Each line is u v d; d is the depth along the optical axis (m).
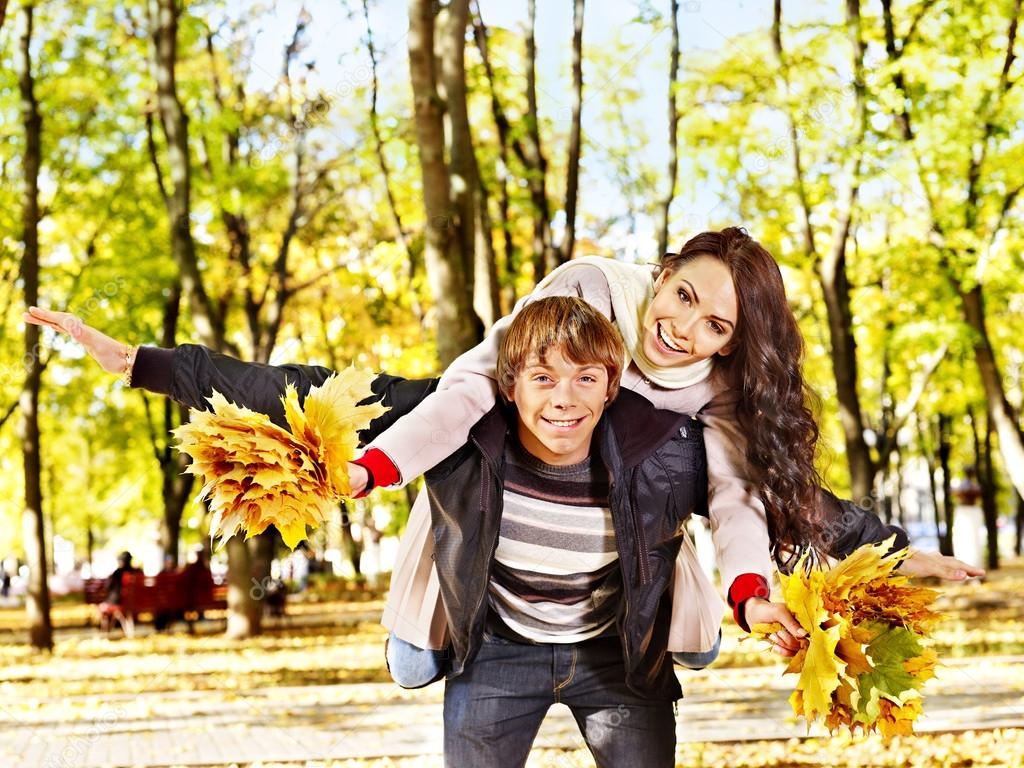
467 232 11.56
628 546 3.28
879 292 19.95
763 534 3.28
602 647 3.49
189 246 16.81
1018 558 42.97
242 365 3.32
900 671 2.95
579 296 3.41
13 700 11.87
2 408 26.77
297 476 2.67
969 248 16.53
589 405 3.13
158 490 34.50
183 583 21.08
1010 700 10.07
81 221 21.30
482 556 3.26
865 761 7.86
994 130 15.30
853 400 18.11
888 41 16.17
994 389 17.83
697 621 3.60
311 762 8.35
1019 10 15.41
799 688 2.87
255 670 14.41
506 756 3.48
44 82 18.55
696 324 3.27
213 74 18.84
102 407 29.28
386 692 11.99
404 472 3.04
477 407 3.23
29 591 17.14
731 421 3.43
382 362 16.05
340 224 20.50
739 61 16.56
